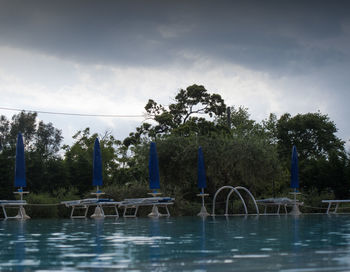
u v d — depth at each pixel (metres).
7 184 20.69
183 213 20.97
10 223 13.32
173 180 23.41
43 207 18.53
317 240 7.23
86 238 7.87
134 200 18.27
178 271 4.39
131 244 6.80
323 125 49.00
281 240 7.26
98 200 17.70
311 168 27.41
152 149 18.02
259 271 4.34
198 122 36.50
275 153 21.91
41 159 23.44
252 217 16.45
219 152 21.83
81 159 24.02
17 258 5.39
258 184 22.09
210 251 5.88
